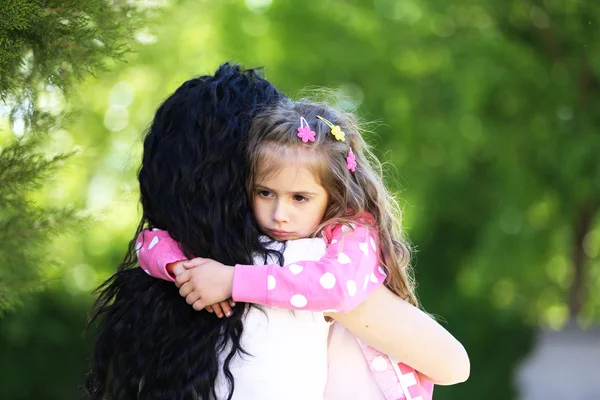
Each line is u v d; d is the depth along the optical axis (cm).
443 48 1348
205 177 270
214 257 272
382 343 283
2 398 884
